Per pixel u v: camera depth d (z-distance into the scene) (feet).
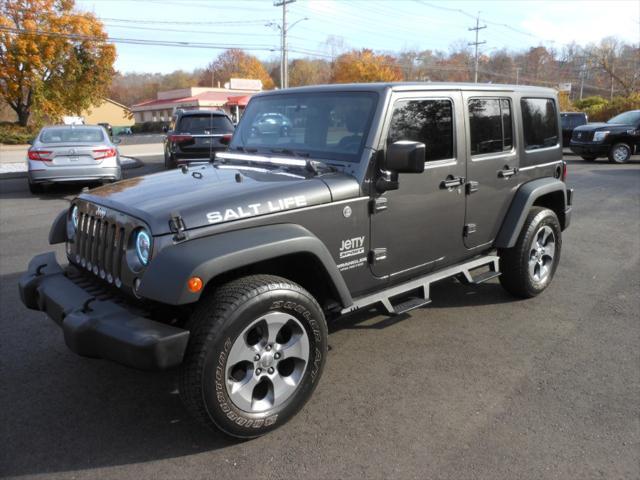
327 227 10.76
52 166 36.42
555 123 17.29
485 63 256.11
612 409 10.82
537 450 9.55
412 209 12.38
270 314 9.52
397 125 11.82
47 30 133.49
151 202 9.80
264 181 10.69
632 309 16.12
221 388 9.09
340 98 12.17
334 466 9.18
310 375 10.29
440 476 8.90
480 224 14.51
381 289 12.52
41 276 11.35
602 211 31.40
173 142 41.45
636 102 113.70
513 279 16.14
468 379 12.06
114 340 8.74
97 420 10.59
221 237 9.28
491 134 14.53
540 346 13.70
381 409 10.89
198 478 8.91
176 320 10.40
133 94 374.63
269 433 10.08
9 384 11.94
